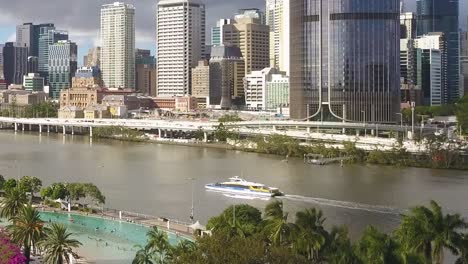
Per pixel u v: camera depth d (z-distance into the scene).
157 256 180.88
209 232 191.00
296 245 153.50
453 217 148.00
